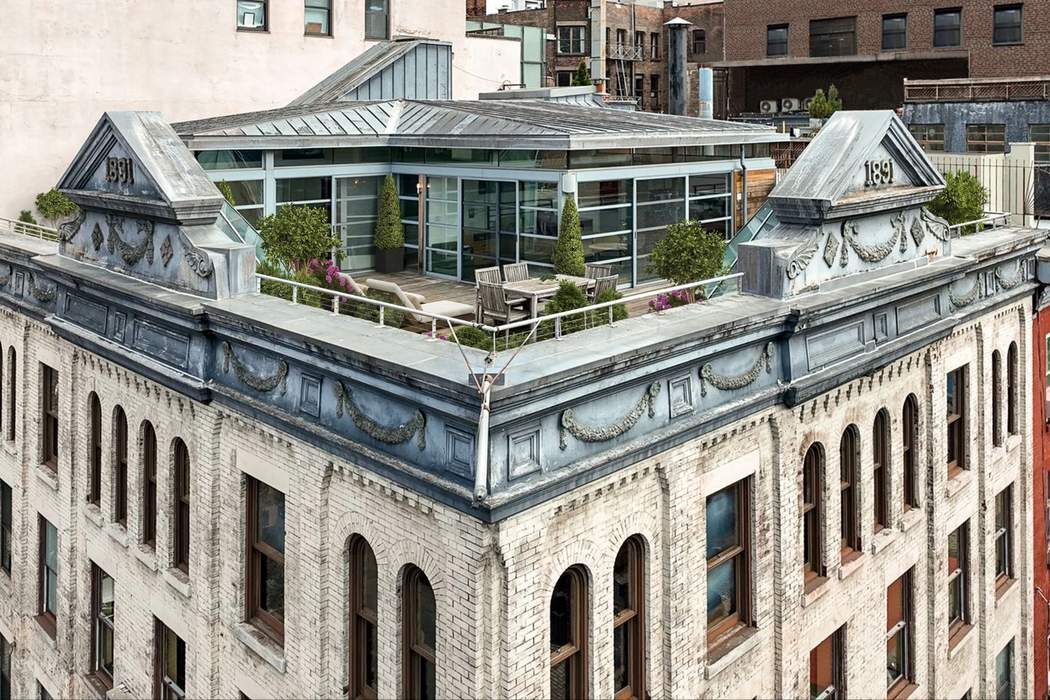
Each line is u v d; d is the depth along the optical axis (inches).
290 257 730.2
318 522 519.5
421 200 943.7
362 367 471.5
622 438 482.6
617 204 853.2
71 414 754.2
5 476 887.1
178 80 1218.0
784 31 2154.3
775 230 613.6
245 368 565.9
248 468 570.6
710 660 548.4
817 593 615.5
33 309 800.3
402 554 474.0
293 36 1311.5
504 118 871.1
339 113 936.9
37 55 1113.4
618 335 497.0
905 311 665.6
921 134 1470.2
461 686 448.5
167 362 621.0
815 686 639.1
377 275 946.7
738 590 580.4
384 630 488.7
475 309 737.0
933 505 721.0
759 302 569.3
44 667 829.8
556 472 448.5
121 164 659.4
